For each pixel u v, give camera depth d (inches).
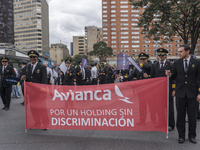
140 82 138.4
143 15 577.0
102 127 144.3
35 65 185.8
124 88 139.8
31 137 148.1
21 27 4281.5
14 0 4286.4
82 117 146.5
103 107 143.1
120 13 3250.5
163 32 565.0
